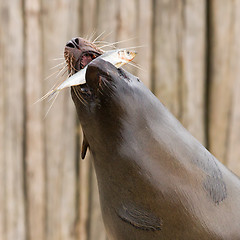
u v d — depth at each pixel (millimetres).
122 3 32688
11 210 33875
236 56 33094
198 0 33000
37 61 33188
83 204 33906
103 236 33812
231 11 33000
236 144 33188
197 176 14094
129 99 13984
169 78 33031
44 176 33781
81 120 14281
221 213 14078
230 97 33219
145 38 32844
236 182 14547
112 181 14234
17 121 33406
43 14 33156
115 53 14055
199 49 33156
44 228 34125
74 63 14391
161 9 32906
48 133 33438
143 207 14039
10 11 33156
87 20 32906
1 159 33594
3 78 33250
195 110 33219
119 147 13984
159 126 14211
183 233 14023
